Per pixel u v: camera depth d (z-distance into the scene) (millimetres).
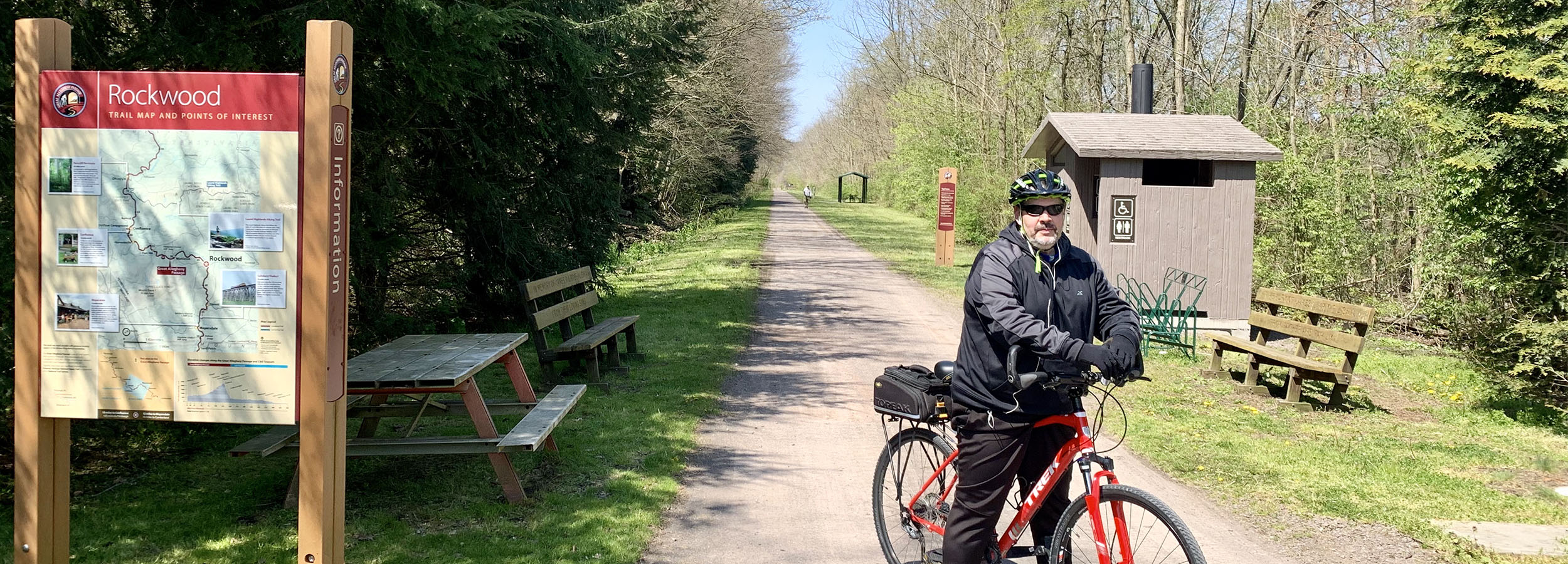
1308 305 9461
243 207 3664
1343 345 8820
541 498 5508
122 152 3699
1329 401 9039
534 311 8516
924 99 40625
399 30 6879
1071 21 29266
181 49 6461
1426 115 9203
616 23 10305
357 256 8742
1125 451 6930
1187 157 12820
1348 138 16297
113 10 6648
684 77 14195
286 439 5016
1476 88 8875
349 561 4480
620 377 9180
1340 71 19141
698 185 40219
